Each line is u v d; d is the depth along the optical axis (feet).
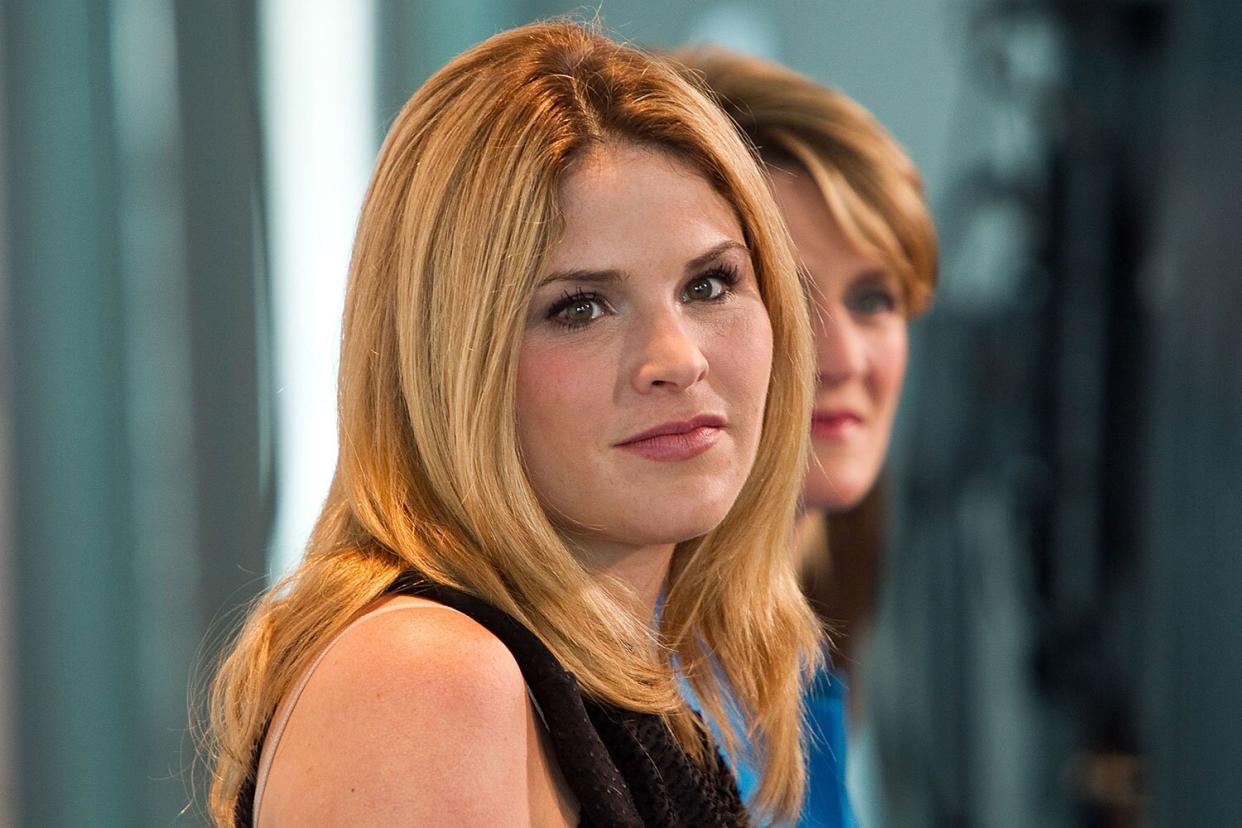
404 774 10.32
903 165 21.84
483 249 11.86
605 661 12.48
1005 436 30.94
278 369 30.68
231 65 29.22
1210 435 27.22
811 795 20.71
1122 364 29.76
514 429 12.10
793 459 14.39
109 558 28.19
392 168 12.65
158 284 28.78
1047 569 30.50
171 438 29.07
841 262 21.11
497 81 12.32
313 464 31.32
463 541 12.22
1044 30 31.71
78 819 27.89
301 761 10.70
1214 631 27.22
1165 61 28.53
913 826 31.99
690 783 12.86
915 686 31.81
